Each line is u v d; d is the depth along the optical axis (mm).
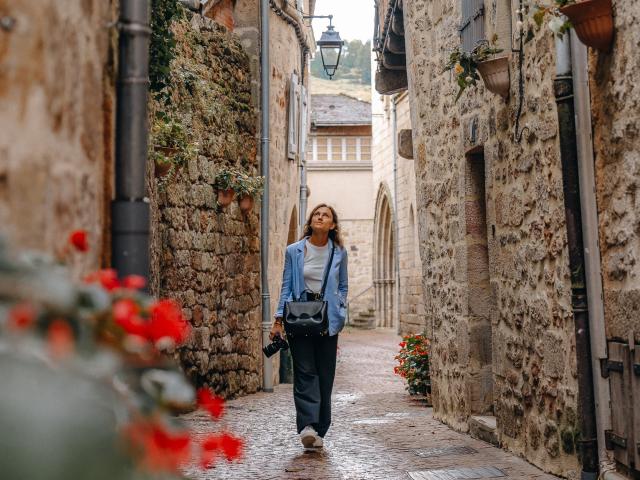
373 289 31406
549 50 5496
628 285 4523
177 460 1616
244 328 11359
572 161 5059
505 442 6609
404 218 24078
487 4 6914
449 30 8195
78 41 2324
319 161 34719
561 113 5102
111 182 2824
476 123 7281
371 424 8273
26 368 1487
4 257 1649
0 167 1833
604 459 4883
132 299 1815
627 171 4473
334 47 16406
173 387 1708
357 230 34656
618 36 4477
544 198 5699
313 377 6680
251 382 11586
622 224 4566
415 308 23047
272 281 12836
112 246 2881
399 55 14031
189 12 10102
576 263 5027
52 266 1743
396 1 11242
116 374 1667
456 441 7148
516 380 6359
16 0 1912
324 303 6676
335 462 6109
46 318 1581
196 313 9641
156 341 1806
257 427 7910
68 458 1450
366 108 35812
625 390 4574
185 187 9422
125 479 1513
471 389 7570
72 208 2285
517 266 6309
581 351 4992
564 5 4656
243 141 11609
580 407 5094
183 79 9547
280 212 13578
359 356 18688
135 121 2951
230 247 10906
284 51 13898
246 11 12125
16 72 1907
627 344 4539
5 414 1428
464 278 7707
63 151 2201
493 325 6945
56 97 2127
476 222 7695
